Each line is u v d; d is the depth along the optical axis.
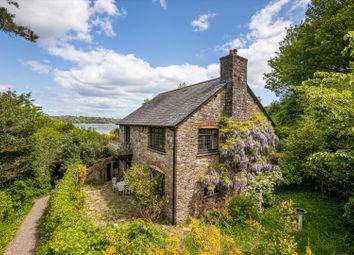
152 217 8.46
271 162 10.79
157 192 9.37
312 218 7.39
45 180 12.45
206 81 11.98
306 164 9.16
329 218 7.27
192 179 8.77
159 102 13.94
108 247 4.75
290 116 16.83
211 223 7.41
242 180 8.99
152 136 10.78
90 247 4.70
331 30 12.59
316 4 13.75
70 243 4.49
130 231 5.38
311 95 5.35
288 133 12.95
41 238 6.64
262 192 9.02
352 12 11.03
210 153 9.28
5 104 9.98
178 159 8.34
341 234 6.24
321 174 8.84
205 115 9.08
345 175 6.28
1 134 9.23
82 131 23.53
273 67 19.50
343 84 5.55
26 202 9.80
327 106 5.31
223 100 9.66
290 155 10.54
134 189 9.80
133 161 13.16
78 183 11.18
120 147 13.24
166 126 8.62
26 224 8.21
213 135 9.59
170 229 7.76
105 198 11.20
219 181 8.95
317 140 9.08
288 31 18.25
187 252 4.46
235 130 9.20
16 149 9.36
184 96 11.50
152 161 10.46
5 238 6.92
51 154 13.71
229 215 7.73
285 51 17.88
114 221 8.35
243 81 9.95
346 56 12.01
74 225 5.27
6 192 8.52
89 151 15.98
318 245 5.78
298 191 10.44
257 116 10.42
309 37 14.16
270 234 5.75
